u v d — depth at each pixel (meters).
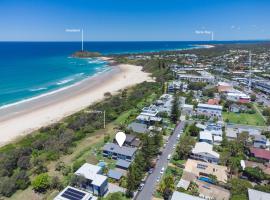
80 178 46.81
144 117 82.25
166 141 68.31
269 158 58.28
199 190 47.25
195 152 59.12
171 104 97.75
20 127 81.94
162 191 46.25
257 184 49.78
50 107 103.00
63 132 72.56
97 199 43.53
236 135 71.81
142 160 52.53
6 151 61.44
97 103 104.69
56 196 43.41
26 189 48.50
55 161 58.78
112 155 60.47
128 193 45.88
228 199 44.75
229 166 55.09
